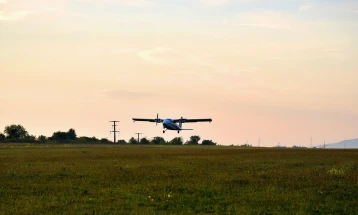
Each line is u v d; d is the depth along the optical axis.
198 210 25.47
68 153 88.25
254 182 36.38
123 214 24.20
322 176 40.41
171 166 51.66
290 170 46.88
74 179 37.88
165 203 27.34
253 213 24.70
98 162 58.50
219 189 32.34
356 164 56.09
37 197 28.92
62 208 25.61
